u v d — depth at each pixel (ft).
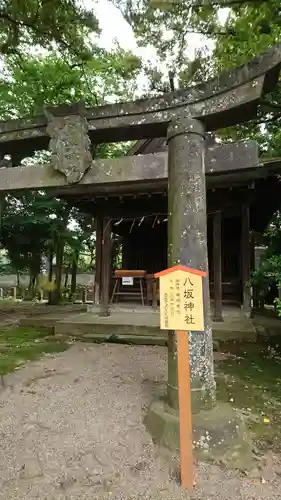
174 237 10.52
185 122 10.80
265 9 18.17
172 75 28.12
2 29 21.24
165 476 8.16
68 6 19.92
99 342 23.09
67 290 64.54
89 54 24.80
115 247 49.26
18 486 7.78
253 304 36.65
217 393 13.96
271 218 34.30
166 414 10.00
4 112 34.99
